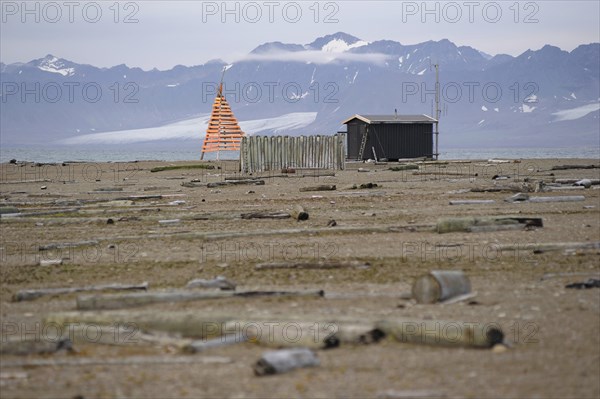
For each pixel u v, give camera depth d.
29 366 35.78
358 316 41.66
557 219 81.88
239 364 35.44
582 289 49.03
